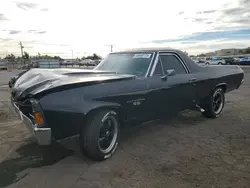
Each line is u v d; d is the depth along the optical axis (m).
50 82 2.54
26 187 2.25
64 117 2.40
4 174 2.50
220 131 3.94
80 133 2.70
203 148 3.21
